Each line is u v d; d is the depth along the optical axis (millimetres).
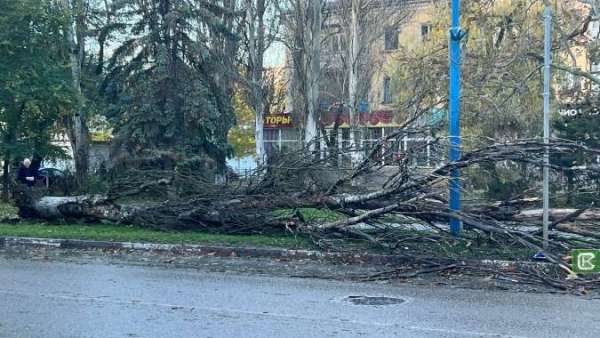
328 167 14688
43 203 17609
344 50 38938
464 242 12953
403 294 10148
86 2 29969
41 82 20531
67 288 10539
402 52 26641
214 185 15875
